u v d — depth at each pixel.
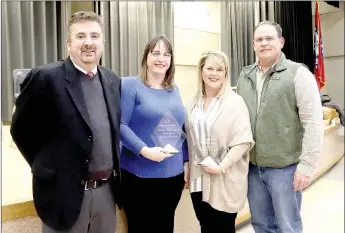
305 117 1.75
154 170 1.60
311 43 6.81
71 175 1.29
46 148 1.31
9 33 4.21
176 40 5.71
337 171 4.62
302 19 6.72
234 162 1.72
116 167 1.43
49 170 1.29
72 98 1.30
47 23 4.54
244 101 1.87
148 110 1.58
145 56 1.66
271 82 1.83
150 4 5.32
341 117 4.79
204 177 1.74
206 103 1.83
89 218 1.38
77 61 1.35
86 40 1.33
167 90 1.68
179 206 2.23
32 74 1.28
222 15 6.14
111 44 4.98
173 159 1.66
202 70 1.82
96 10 4.85
